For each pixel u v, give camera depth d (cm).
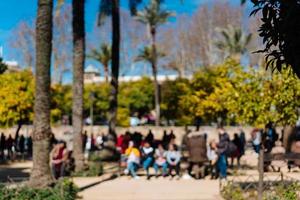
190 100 3709
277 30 458
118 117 5153
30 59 6781
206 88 3647
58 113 4291
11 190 1162
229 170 1962
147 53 5894
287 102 1755
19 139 3319
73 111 1923
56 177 1576
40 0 1320
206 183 1630
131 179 1753
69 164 1781
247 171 1938
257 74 1789
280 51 471
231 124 4350
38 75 1316
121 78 7538
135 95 5650
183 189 1488
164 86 5359
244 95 1791
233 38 5816
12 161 2681
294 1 436
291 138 1928
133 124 5134
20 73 3350
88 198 1305
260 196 1109
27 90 3256
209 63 6906
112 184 1614
